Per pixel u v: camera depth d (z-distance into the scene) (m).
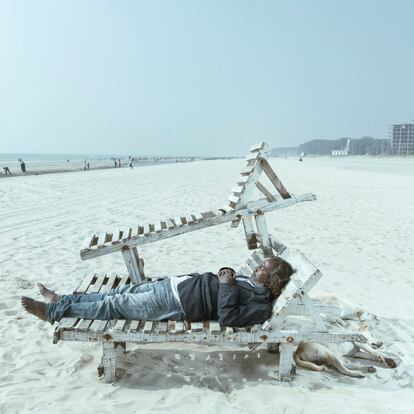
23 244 8.81
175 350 4.29
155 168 51.72
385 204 16.64
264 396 3.49
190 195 18.80
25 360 3.99
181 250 8.67
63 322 3.69
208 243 9.36
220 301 3.71
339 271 7.36
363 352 4.19
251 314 3.70
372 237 10.32
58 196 17.47
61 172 39.19
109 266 7.30
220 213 5.03
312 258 8.18
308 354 4.01
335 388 3.67
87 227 10.91
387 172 47.22
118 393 3.46
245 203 5.04
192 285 3.85
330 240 9.86
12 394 3.36
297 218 12.77
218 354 4.25
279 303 3.91
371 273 7.29
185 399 3.36
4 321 4.87
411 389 3.71
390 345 4.57
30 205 14.59
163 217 12.71
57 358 4.07
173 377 3.75
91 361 4.03
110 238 5.05
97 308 3.82
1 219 11.67
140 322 3.87
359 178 34.28
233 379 3.75
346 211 14.45
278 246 5.10
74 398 3.35
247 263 5.17
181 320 3.89
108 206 14.80
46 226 10.90
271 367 4.02
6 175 32.28
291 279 3.93
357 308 5.12
